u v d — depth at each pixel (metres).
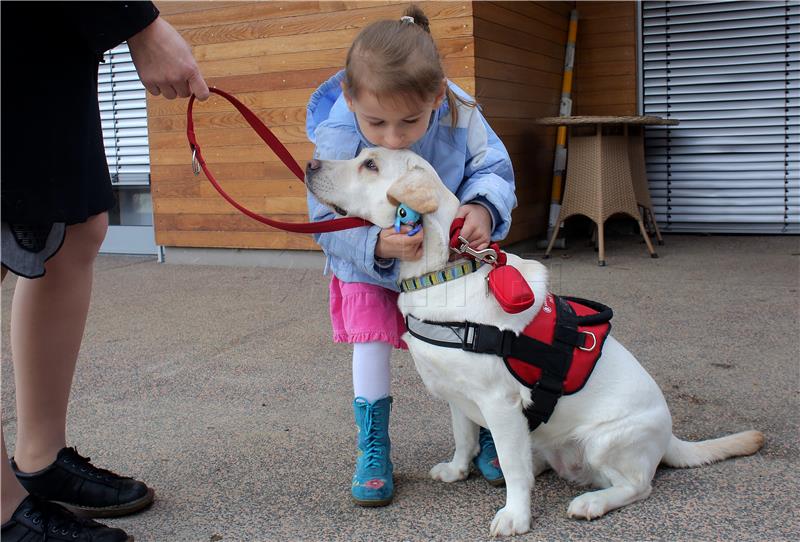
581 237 6.60
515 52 5.39
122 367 3.35
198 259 6.02
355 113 1.92
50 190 1.65
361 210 1.86
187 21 5.61
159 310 4.44
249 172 5.62
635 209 5.46
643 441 1.93
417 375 3.09
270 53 5.36
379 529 1.87
